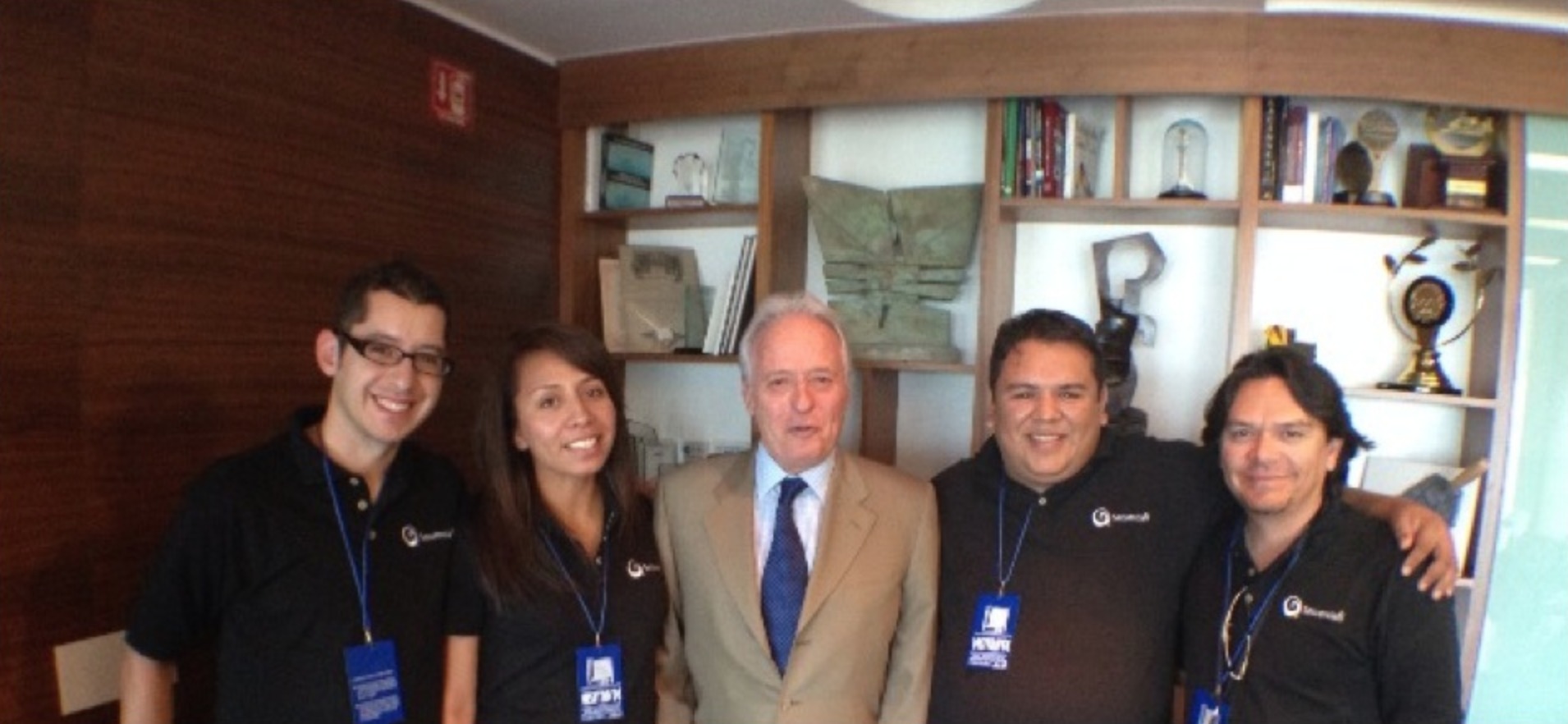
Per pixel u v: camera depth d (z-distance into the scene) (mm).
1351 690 1486
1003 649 1679
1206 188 2682
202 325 1955
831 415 1615
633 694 1593
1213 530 1708
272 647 1472
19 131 1638
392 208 2424
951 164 2887
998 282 2600
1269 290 2707
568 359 1567
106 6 1771
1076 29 2453
